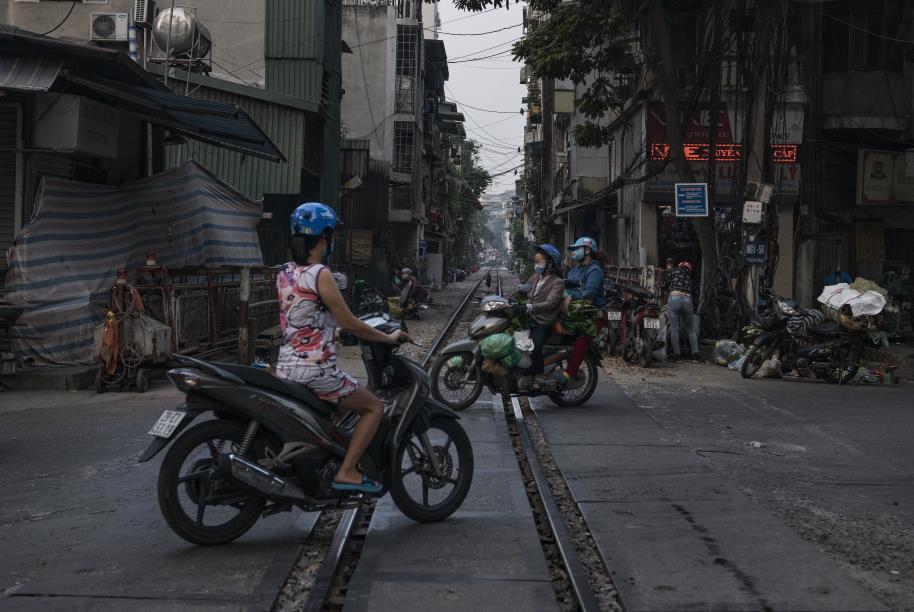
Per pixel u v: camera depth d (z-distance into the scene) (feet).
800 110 62.49
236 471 14.90
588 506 18.19
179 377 14.90
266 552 15.23
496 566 14.55
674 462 22.56
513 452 23.70
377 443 16.40
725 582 13.67
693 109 53.47
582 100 55.52
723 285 52.24
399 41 132.46
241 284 41.88
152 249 44.52
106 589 13.26
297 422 15.30
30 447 24.12
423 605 12.75
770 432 27.68
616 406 32.37
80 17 70.74
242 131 44.96
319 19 74.13
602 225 96.89
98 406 31.19
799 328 41.27
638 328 46.50
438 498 18.83
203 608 12.55
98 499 18.78
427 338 63.31
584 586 13.56
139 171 50.24
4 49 32.53
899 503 19.26
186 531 15.14
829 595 13.14
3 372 34.30
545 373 30.83
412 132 132.26
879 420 30.09
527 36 54.54
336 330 15.94
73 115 37.58
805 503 19.12
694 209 52.06
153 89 41.22
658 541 15.78
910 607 12.91
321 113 67.97
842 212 65.67
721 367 46.83
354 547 16.07
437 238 180.34
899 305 65.00
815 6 63.16
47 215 36.60
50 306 36.29
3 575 13.91
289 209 73.82
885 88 64.18
